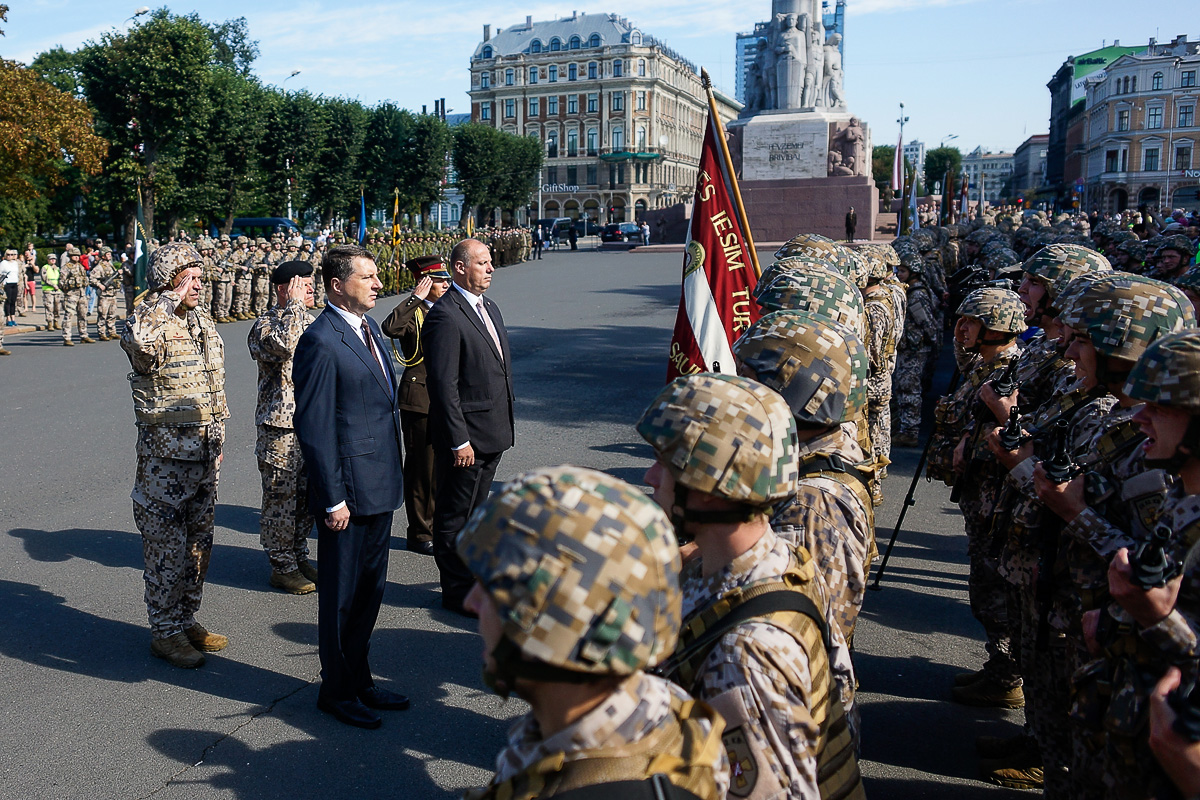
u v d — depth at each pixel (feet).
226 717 13.48
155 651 15.23
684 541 6.87
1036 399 13.03
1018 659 11.95
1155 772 6.38
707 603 6.15
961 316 14.42
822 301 10.19
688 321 13.65
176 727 13.19
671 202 328.70
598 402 35.65
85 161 77.92
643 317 61.26
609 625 4.14
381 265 85.15
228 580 18.80
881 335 21.76
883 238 116.37
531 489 4.41
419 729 13.23
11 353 53.88
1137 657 6.65
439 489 17.12
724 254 13.60
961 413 14.83
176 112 120.47
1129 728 6.54
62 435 31.22
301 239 81.35
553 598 4.13
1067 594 9.64
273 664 15.20
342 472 12.94
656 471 6.51
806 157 116.16
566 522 4.24
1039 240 40.91
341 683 13.32
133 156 122.31
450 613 17.31
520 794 4.44
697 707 5.04
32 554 20.04
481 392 16.97
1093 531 8.42
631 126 323.57
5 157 75.10
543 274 101.60
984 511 13.19
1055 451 8.68
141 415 14.62
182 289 14.71
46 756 12.40
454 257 17.22
